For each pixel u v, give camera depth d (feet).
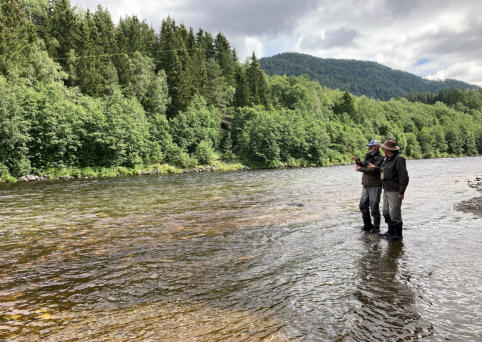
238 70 307.78
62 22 190.49
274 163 175.11
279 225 26.63
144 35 294.25
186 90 213.46
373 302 12.67
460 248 19.63
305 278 15.31
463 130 375.86
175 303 12.92
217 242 21.83
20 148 100.83
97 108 134.62
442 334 10.30
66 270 17.04
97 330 10.85
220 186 61.67
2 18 151.02
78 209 37.32
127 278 15.75
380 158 24.18
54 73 146.61
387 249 19.81
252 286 14.49
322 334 10.41
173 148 152.76
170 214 32.37
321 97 376.68
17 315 12.05
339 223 27.25
